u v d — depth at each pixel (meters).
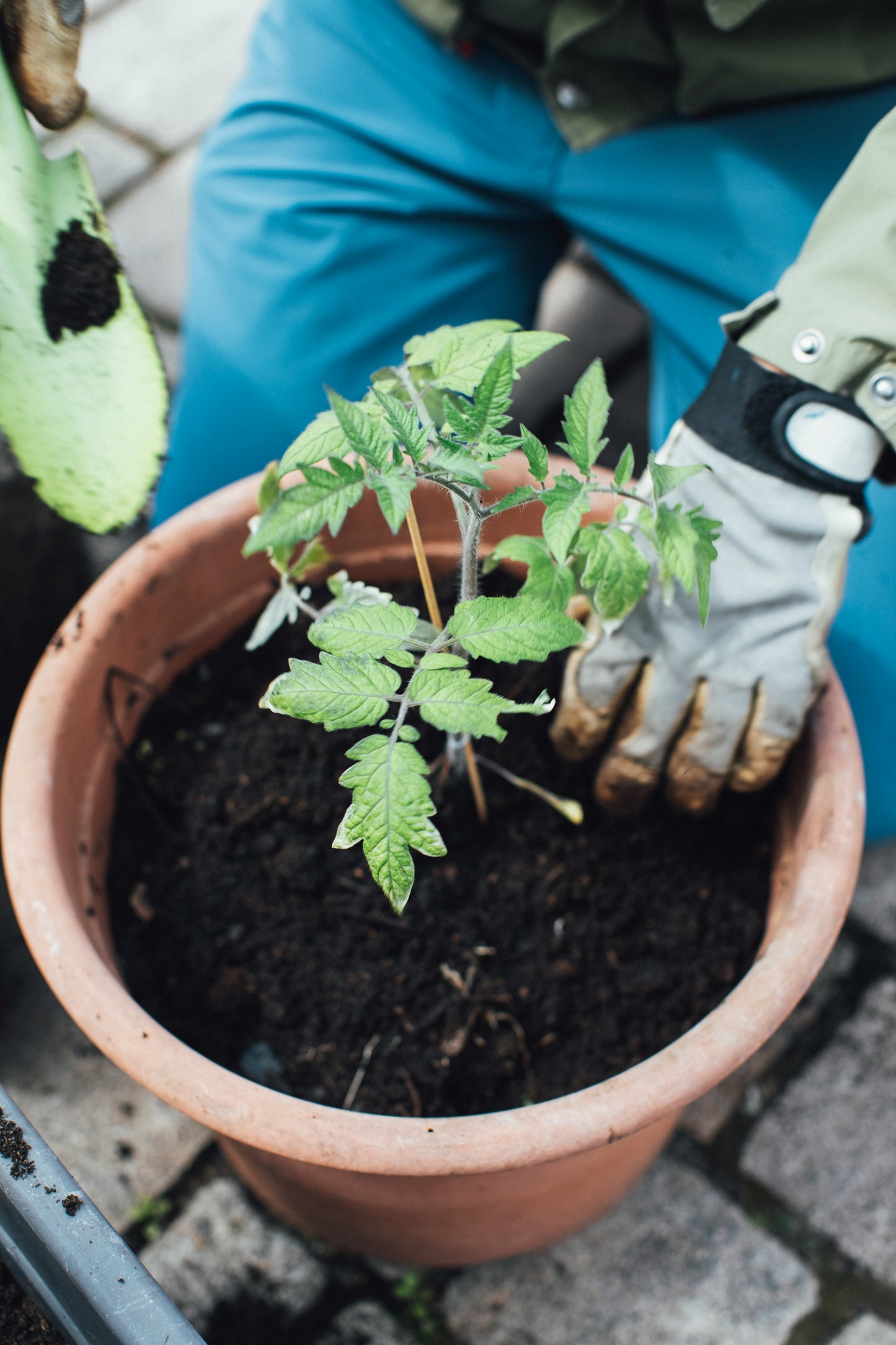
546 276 1.55
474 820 1.02
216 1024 0.95
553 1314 1.18
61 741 0.92
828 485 0.87
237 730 1.07
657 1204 1.25
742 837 1.03
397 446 0.61
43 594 1.48
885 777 1.32
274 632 1.12
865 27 1.11
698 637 0.91
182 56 2.25
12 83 0.69
